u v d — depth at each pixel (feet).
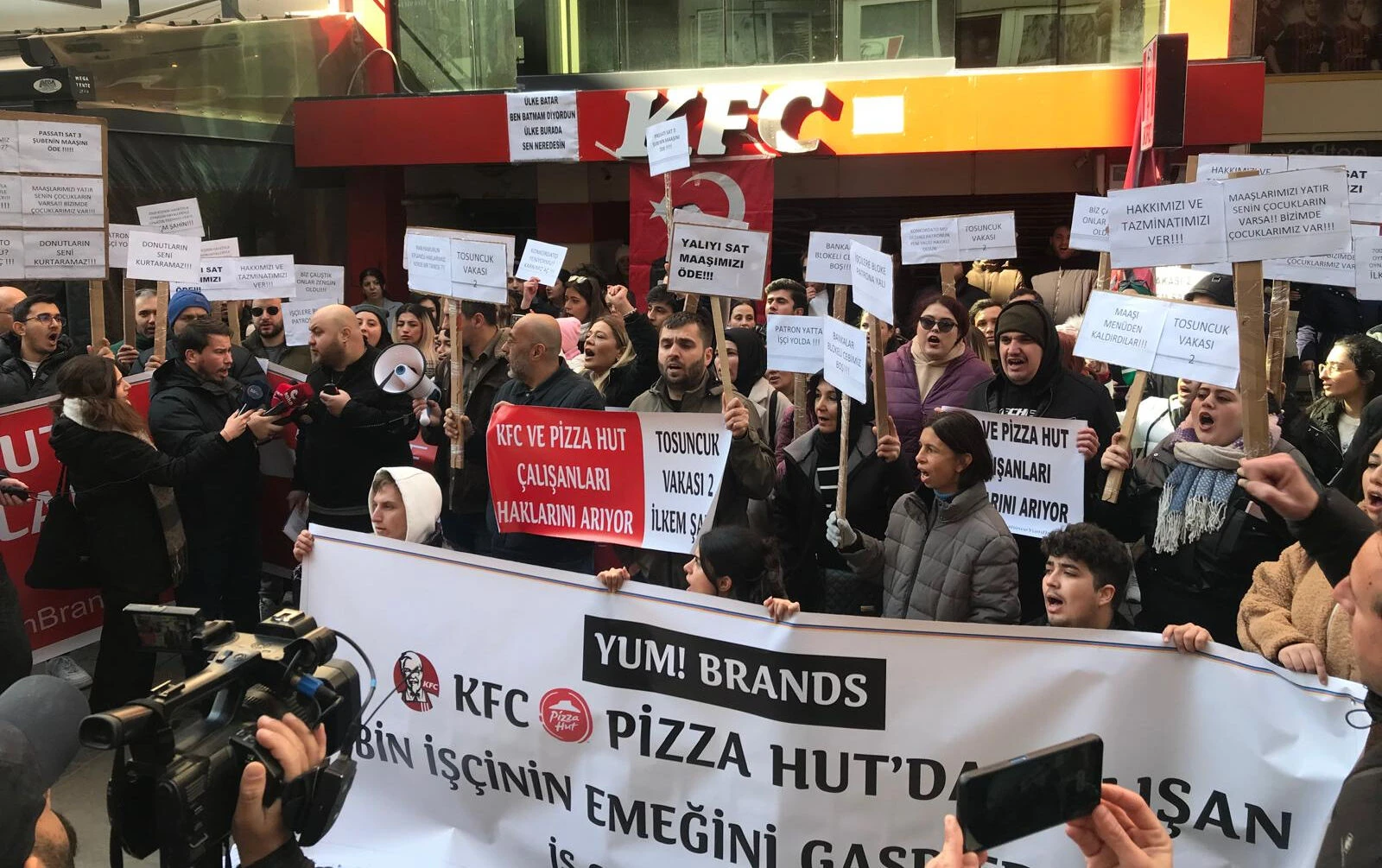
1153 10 39.06
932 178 42.88
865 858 10.30
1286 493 7.90
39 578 17.19
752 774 10.57
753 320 24.03
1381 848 5.58
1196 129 35.83
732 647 10.56
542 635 11.43
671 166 26.78
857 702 10.19
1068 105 36.81
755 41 40.78
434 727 11.99
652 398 17.42
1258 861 9.32
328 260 43.09
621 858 11.25
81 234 19.02
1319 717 9.04
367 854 12.10
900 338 25.43
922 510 13.09
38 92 30.07
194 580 19.25
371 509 14.02
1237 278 11.60
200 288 24.45
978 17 41.09
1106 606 10.69
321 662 6.28
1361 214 17.01
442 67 43.55
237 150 38.06
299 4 40.75
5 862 4.03
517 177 46.09
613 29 41.81
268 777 5.45
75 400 16.80
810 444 16.16
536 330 16.29
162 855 5.16
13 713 5.70
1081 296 30.55
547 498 15.15
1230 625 12.78
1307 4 41.14
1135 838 5.15
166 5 36.09
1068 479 14.39
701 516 14.34
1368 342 17.88
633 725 11.10
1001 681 9.91
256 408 19.61
